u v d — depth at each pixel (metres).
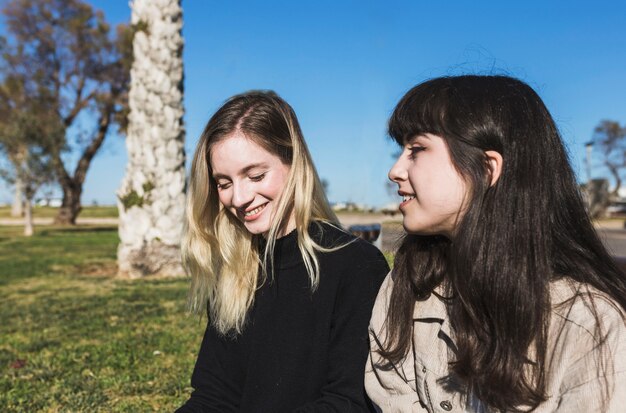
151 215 10.76
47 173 26.70
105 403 4.11
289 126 2.11
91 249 18.83
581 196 1.47
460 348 1.44
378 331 1.72
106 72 32.25
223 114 2.12
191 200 2.31
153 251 10.79
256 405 2.08
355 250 2.06
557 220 1.43
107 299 8.59
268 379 2.06
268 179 2.09
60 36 30.89
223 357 2.25
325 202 2.22
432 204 1.47
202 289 2.39
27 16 30.33
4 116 29.89
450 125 1.43
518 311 1.36
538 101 1.48
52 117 28.70
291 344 2.05
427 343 1.57
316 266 2.04
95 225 36.31
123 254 10.91
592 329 1.29
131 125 10.71
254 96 2.16
